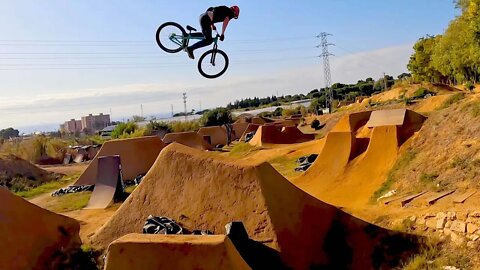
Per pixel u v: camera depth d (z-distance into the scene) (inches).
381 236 468.1
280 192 504.7
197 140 1739.7
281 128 1902.1
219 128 2306.8
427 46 2938.0
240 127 2368.4
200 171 552.4
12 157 1400.1
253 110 5251.0
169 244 331.3
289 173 1048.8
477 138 638.5
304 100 5743.1
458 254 404.5
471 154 610.5
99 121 6397.6
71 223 536.7
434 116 830.5
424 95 2311.8
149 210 557.3
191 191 545.0
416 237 449.1
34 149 1974.7
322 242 479.2
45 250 490.6
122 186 889.5
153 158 1193.4
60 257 495.8
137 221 552.4
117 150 1159.6
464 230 421.1
